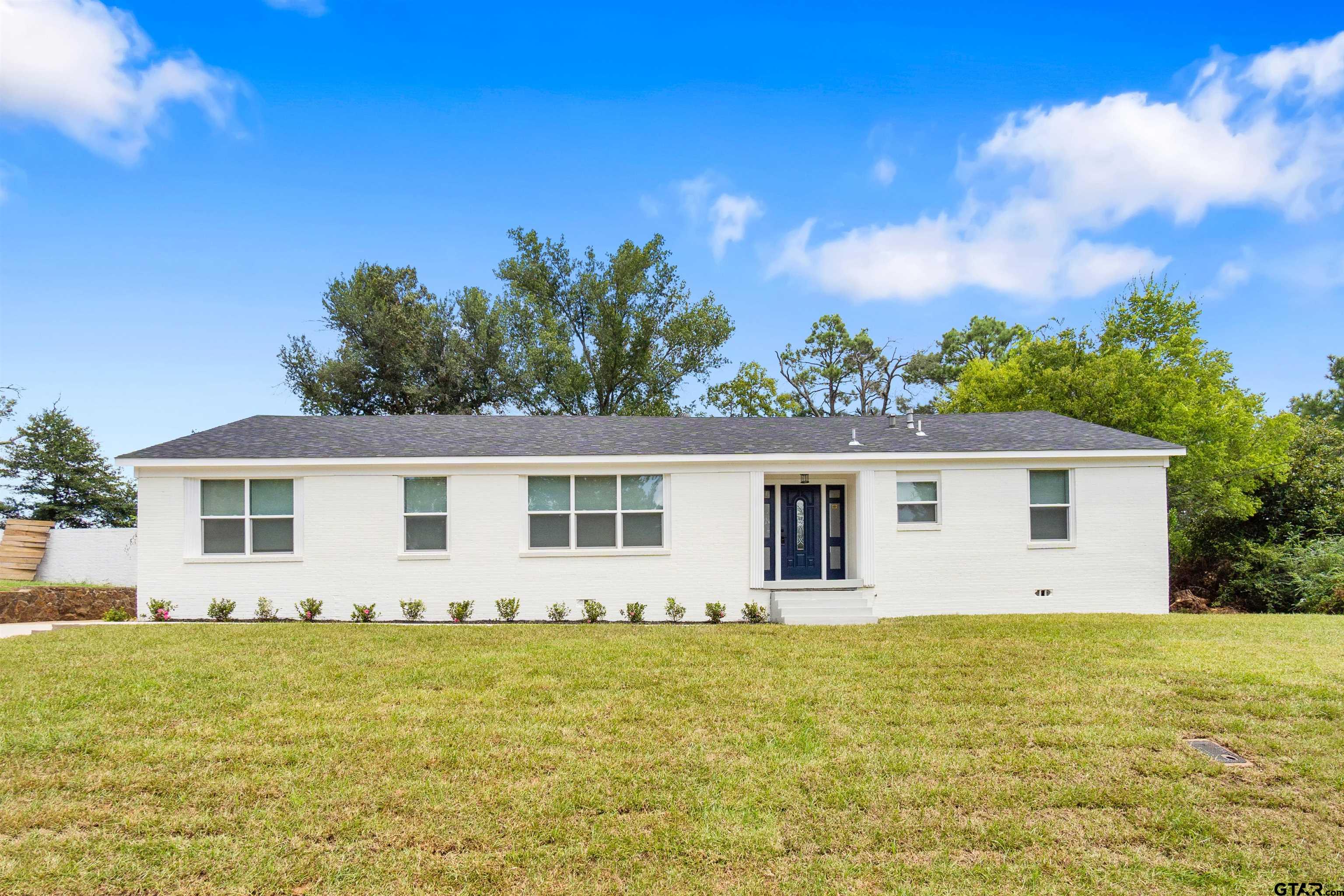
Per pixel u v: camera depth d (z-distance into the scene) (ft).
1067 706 26.40
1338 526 74.28
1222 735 23.39
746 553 52.49
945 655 34.58
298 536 50.37
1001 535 53.26
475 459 50.93
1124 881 15.37
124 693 27.89
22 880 15.16
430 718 25.21
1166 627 42.55
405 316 114.11
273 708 26.23
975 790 19.54
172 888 15.03
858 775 20.49
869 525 52.80
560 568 51.65
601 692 28.43
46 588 60.18
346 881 15.33
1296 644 37.14
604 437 56.29
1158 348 90.74
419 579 50.83
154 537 49.47
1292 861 16.08
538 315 119.65
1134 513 53.83
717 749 22.41
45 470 88.12
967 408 100.73
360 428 57.41
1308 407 154.92
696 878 15.46
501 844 16.84
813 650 36.06
